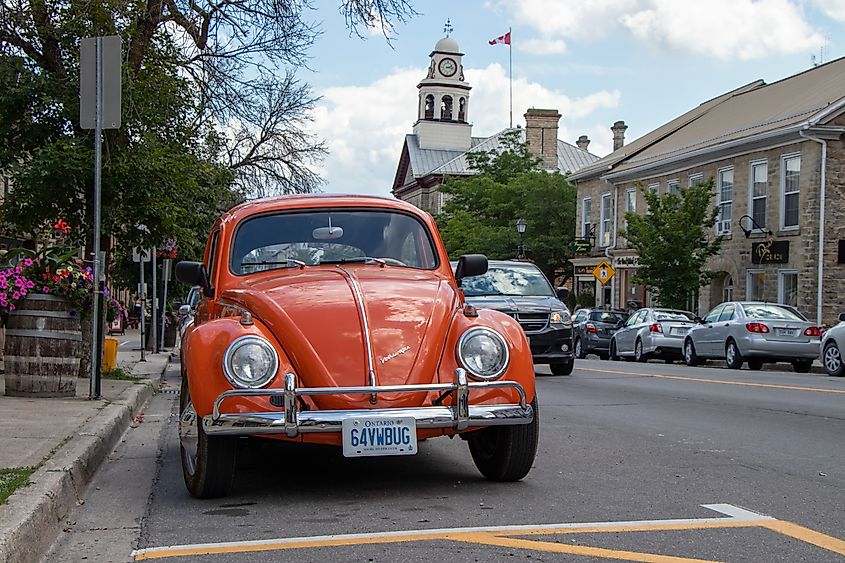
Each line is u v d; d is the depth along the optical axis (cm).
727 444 878
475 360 618
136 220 1438
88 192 1397
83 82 1122
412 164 9356
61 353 1154
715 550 492
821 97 3138
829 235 2961
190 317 1083
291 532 541
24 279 1118
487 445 700
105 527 570
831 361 2019
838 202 2966
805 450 840
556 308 1816
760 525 547
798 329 2261
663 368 2203
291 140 3117
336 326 617
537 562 472
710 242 3506
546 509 594
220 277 745
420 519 569
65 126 1425
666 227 3231
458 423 602
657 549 494
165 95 1451
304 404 592
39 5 1365
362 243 766
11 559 451
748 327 2277
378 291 660
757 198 3269
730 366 2344
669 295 3241
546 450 841
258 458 800
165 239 1534
